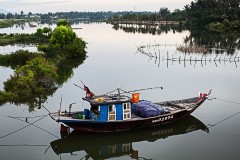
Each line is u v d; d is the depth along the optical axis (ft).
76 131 85.66
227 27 427.33
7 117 96.37
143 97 116.78
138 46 277.44
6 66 180.86
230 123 91.91
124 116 84.79
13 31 519.19
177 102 100.99
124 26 622.54
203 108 105.09
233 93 122.31
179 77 153.17
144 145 81.20
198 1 529.86
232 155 72.23
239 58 212.64
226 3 490.49
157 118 87.20
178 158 71.77
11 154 72.90
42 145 78.07
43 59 156.66
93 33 440.86
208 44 284.82
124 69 173.47
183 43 299.79
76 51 209.15
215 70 172.45
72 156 75.66
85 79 147.33
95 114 83.15
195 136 84.84
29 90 119.44
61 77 152.56
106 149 80.43
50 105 108.06
